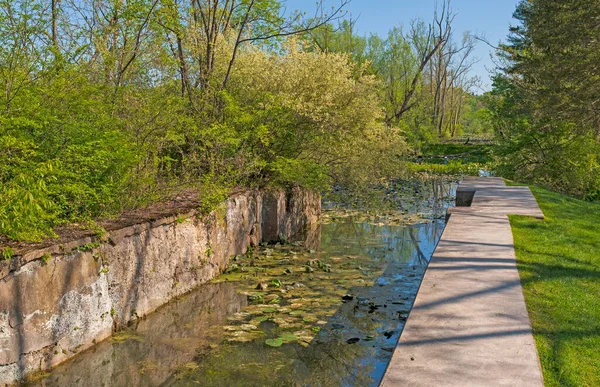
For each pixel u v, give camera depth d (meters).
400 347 3.36
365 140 11.42
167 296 6.11
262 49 10.78
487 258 5.77
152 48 7.64
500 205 10.23
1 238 4.26
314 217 12.38
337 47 30.70
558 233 7.48
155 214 6.06
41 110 4.76
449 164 30.97
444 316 3.92
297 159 9.79
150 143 6.49
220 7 10.27
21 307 3.92
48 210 4.66
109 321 5.04
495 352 3.29
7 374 3.81
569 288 4.78
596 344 3.52
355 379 4.29
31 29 5.02
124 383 4.13
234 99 9.04
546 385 2.93
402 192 18.39
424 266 8.09
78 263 4.54
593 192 18.09
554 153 19.16
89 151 5.14
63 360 4.40
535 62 23.05
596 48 19.11
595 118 20.69
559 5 20.05
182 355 4.70
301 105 9.60
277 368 4.48
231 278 7.23
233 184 8.70
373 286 6.93
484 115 47.03
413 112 36.91
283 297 6.40
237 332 5.23
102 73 6.51
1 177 4.27
